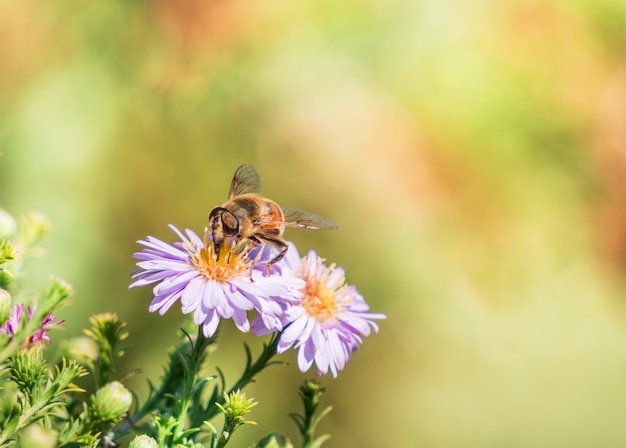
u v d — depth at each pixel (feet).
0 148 2.61
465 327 2.92
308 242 2.88
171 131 2.85
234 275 1.31
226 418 1.27
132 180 2.77
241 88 2.92
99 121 2.73
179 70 2.87
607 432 2.94
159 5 2.85
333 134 2.90
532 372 2.95
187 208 2.85
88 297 2.59
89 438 1.23
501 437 2.90
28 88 2.71
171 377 1.32
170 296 1.30
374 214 2.90
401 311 2.90
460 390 2.93
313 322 1.33
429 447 2.90
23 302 1.32
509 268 2.95
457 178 2.95
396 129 2.93
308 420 1.36
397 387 2.93
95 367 1.33
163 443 1.26
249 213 1.44
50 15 2.75
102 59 2.79
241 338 2.71
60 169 2.65
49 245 2.56
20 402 1.24
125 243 2.72
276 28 2.95
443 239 2.91
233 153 2.91
